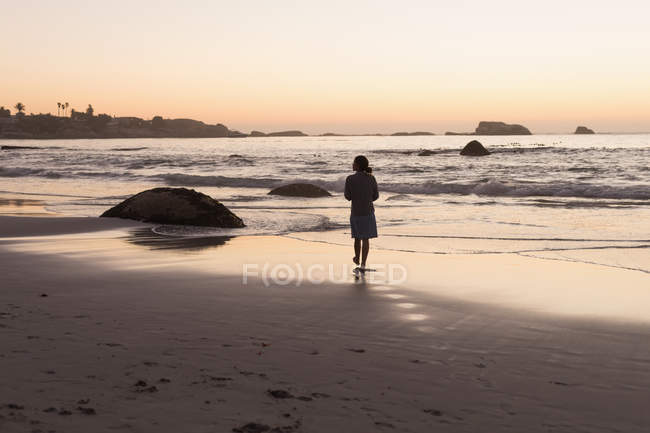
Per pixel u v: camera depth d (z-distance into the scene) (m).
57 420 3.36
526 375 4.39
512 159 56.19
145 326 5.61
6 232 13.26
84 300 6.72
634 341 5.33
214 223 14.33
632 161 47.91
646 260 9.73
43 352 4.67
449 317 6.18
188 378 4.16
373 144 167.00
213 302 6.75
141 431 3.24
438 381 4.23
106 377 4.12
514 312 6.41
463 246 11.33
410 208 18.72
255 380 4.16
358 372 4.40
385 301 6.90
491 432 3.38
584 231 13.21
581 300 6.98
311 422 3.45
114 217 15.60
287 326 5.75
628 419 3.61
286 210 18.36
